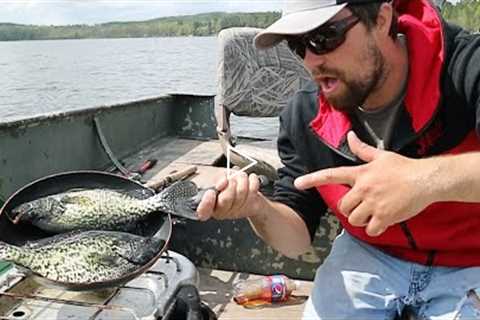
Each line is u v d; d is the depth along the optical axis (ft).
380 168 3.64
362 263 5.13
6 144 7.97
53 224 4.59
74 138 9.84
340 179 3.72
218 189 4.32
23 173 8.41
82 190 4.97
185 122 13.83
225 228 8.64
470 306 4.57
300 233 5.41
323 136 5.05
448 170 3.53
